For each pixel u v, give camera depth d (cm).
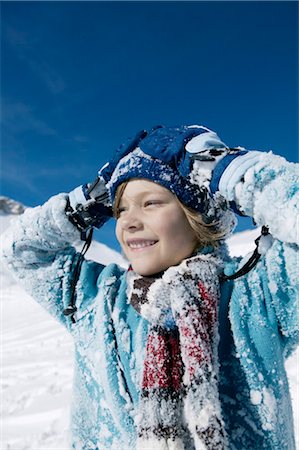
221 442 129
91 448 175
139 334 166
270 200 136
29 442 505
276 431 149
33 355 926
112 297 179
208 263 156
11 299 2036
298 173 138
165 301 151
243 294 156
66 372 766
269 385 150
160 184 158
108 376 167
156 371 145
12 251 193
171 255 160
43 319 1370
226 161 144
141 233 161
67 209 186
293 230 132
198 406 133
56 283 192
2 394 684
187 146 151
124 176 162
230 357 155
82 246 196
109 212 188
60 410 591
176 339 149
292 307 150
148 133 167
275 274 149
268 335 152
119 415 164
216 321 148
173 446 137
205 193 157
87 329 180
